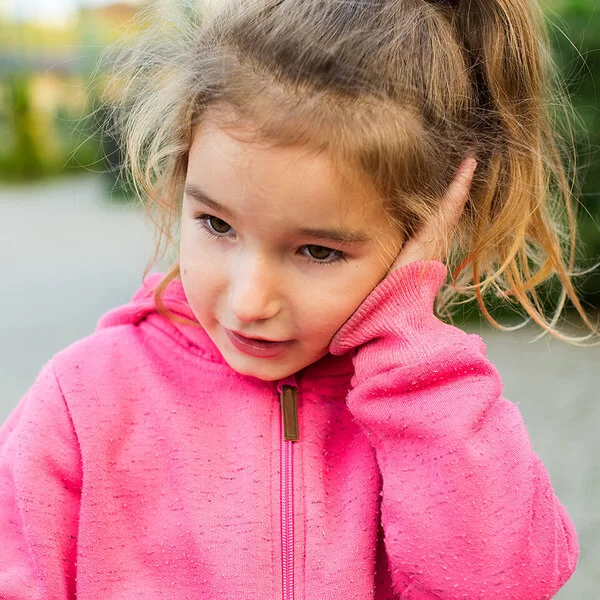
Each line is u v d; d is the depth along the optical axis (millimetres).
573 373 4633
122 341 1396
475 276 1405
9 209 12531
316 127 1073
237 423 1326
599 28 4375
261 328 1166
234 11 1210
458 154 1272
